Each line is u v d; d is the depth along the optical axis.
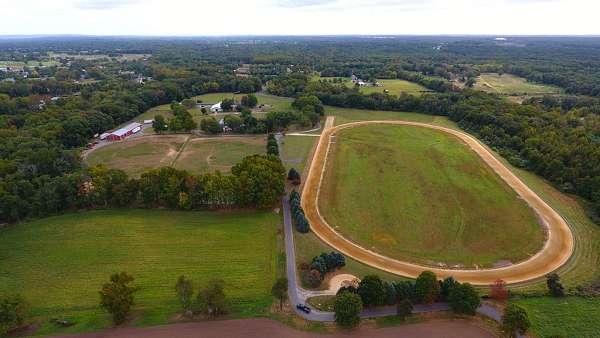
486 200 101.50
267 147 138.62
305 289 67.81
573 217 94.25
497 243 83.31
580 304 65.12
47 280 70.62
